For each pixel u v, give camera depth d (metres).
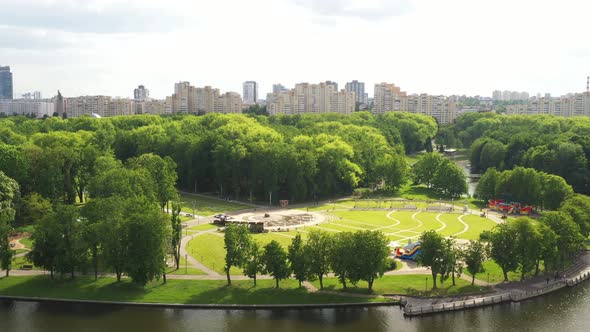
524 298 131.25
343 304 124.50
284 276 131.25
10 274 142.62
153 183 198.50
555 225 151.75
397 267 149.38
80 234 135.62
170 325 116.69
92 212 143.12
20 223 188.75
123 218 138.00
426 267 139.62
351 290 131.75
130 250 130.88
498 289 134.88
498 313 123.88
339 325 116.88
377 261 127.75
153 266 130.25
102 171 199.50
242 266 135.38
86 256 139.12
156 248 130.75
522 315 122.81
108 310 123.81
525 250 138.25
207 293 130.38
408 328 116.00
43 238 136.38
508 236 139.25
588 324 118.62
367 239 128.75
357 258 127.12
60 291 131.50
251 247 135.50
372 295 129.25
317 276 141.12
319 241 132.62
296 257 130.50
